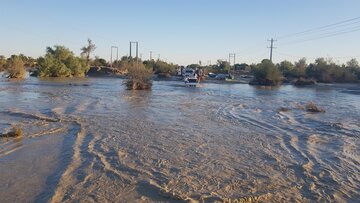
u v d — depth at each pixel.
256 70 79.06
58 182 10.63
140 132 18.33
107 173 11.62
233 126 21.33
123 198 9.69
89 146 14.90
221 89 58.53
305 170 12.73
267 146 16.25
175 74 104.81
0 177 10.95
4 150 13.88
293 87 72.38
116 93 43.12
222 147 15.73
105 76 94.81
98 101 32.94
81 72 92.19
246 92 53.62
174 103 33.50
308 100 42.50
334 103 39.47
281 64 121.50
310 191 10.77
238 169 12.59
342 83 96.12
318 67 100.12
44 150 14.11
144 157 13.61
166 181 11.08
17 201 9.29
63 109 26.14
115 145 15.30
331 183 11.55
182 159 13.55
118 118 22.77
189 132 18.86
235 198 9.88
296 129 21.12
